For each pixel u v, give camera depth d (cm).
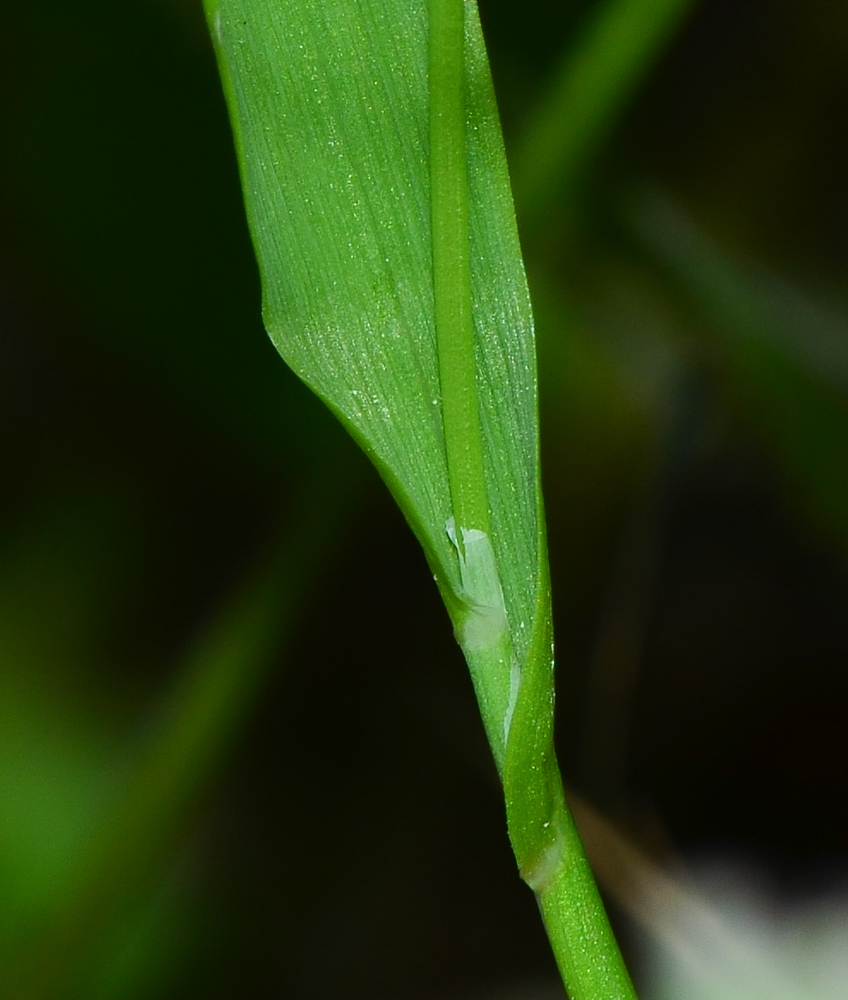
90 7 21
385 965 26
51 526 26
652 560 24
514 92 22
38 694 24
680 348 24
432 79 16
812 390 23
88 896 20
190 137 22
